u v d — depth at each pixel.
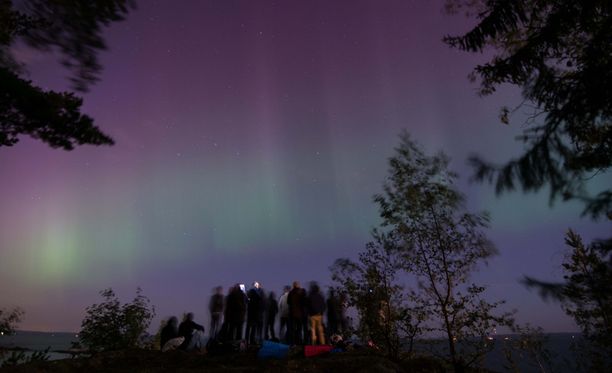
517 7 4.29
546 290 2.95
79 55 6.76
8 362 7.64
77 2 6.42
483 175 4.57
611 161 4.06
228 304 10.40
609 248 2.92
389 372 6.71
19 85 6.07
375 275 8.87
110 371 7.59
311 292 10.42
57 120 6.60
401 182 9.42
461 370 7.61
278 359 8.09
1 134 6.30
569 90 4.25
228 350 9.28
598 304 2.82
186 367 7.96
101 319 11.52
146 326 12.07
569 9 4.13
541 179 4.29
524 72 4.58
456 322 8.20
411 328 8.41
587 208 3.73
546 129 4.45
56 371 7.13
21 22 6.42
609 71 3.93
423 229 9.11
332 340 9.90
